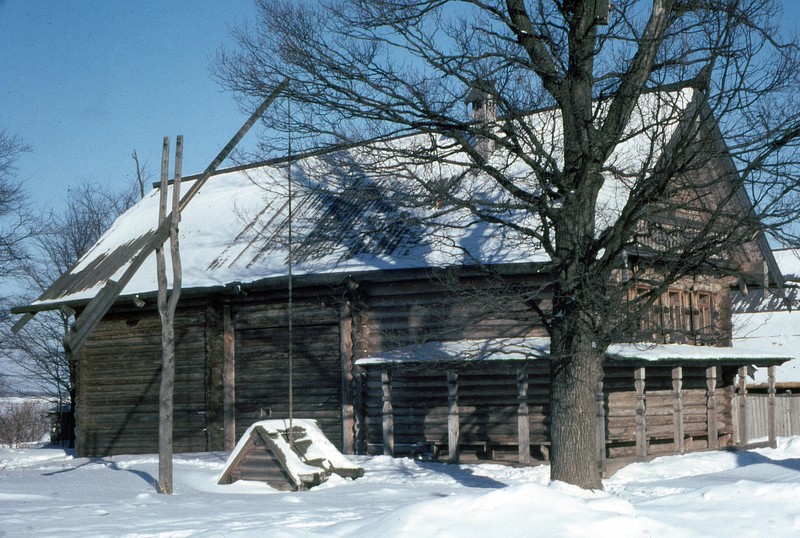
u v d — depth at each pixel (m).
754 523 9.30
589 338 13.92
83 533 10.63
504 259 19.98
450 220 21.97
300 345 23.36
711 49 13.22
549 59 14.23
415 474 18.09
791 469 18.08
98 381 26.58
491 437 20.69
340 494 14.96
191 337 24.95
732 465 20.16
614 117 13.90
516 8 14.41
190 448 24.72
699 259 13.36
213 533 8.82
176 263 16.34
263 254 24.36
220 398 24.41
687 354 21.44
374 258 22.25
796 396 28.81
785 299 16.03
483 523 8.60
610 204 20.05
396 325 22.19
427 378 21.58
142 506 13.50
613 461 18.83
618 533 8.49
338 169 15.63
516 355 19.14
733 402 24.27
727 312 25.44
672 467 19.11
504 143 14.05
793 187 12.87
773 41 13.39
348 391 22.41
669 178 12.96
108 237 30.11
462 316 21.25
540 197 13.92
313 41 14.34
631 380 21.42
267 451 16.88
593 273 13.61
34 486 16.77
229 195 28.72
